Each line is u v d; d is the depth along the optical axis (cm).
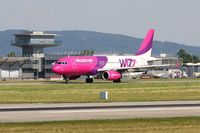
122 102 16938
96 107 14838
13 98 18850
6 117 12156
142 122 11056
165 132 9725
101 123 10894
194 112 13212
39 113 13112
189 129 10106
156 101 17325
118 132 9762
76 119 11700
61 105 15738
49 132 9744
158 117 11994
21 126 10456
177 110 13775
